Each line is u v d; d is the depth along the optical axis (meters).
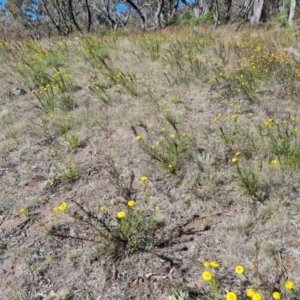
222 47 6.98
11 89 5.86
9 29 25.83
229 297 1.64
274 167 3.07
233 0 23.70
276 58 5.81
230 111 4.46
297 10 12.62
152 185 3.17
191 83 5.54
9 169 3.68
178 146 3.55
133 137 4.02
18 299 2.22
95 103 5.10
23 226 2.84
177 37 9.18
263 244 2.41
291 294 1.90
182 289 2.16
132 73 6.22
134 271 2.34
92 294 2.22
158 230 2.66
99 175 3.43
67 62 7.36
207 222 2.68
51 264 2.46
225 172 3.19
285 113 4.14
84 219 2.84
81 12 34.09
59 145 4.05
